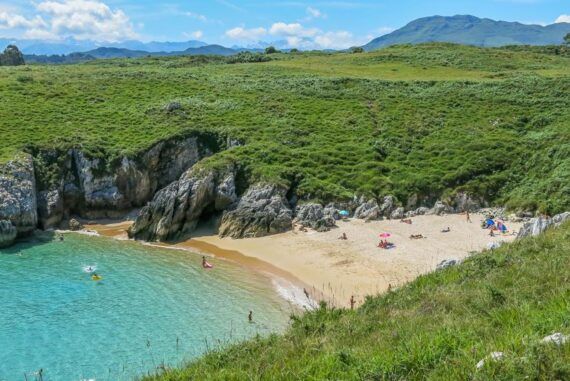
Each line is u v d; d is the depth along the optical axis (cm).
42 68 11038
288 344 1548
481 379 884
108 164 6675
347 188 6372
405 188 6291
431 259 4669
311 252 5022
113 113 8069
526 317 1199
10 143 6688
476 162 6625
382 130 7675
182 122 7650
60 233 5975
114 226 6328
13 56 14300
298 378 1171
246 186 6306
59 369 2986
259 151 6762
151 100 8681
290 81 9838
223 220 5831
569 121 7238
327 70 11294
